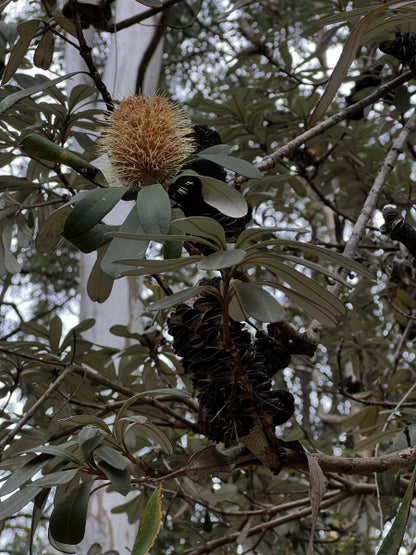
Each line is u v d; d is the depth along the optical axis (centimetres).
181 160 61
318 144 134
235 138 132
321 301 51
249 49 127
